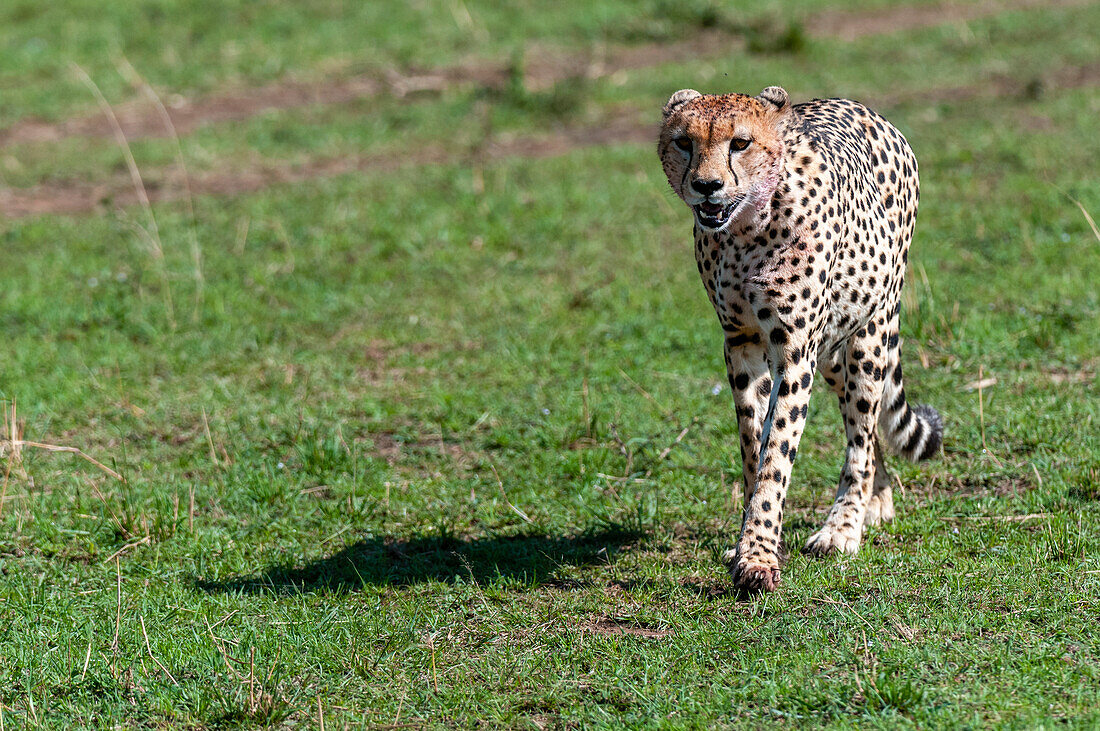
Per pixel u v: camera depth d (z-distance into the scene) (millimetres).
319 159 24500
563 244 18969
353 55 30453
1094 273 15703
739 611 8680
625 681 7797
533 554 10016
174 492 11719
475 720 7527
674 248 18578
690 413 12969
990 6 32844
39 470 12492
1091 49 27922
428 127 25984
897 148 10188
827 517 10172
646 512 10711
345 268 18516
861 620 8250
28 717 7738
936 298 15391
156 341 16156
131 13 33688
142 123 27188
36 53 31141
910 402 12742
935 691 7238
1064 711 6934
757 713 7273
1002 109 24172
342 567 10094
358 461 12406
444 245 19234
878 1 33219
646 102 26812
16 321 17062
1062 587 8555
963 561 9141
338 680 8062
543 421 13055
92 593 9680
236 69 29875
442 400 13789
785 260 8859
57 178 23984
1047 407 12211
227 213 21406
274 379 14766
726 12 32156
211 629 8641
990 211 18484
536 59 29969
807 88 26094
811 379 9156
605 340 15344
